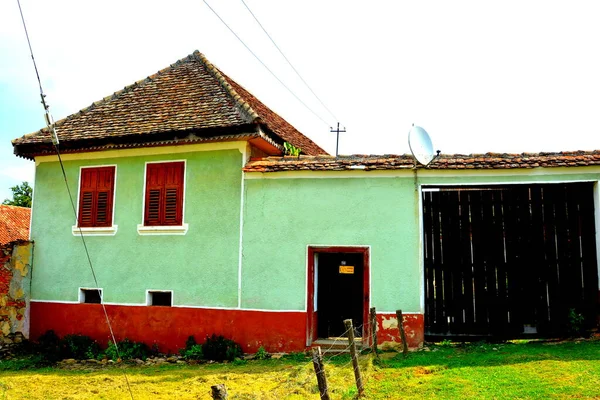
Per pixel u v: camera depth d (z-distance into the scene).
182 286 12.59
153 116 13.70
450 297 11.41
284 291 11.91
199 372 10.47
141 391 9.15
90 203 13.70
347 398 7.69
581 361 8.75
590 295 11.00
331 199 11.98
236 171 12.52
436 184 11.58
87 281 13.41
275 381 9.31
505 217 11.48
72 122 14.58
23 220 23.97
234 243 12.34
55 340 13.20
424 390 7.77
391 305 11.41
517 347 10.41
